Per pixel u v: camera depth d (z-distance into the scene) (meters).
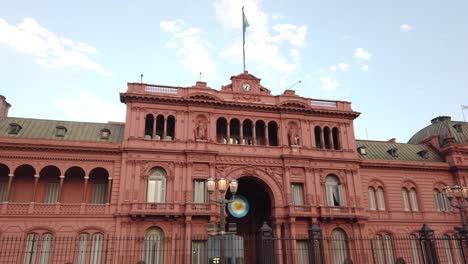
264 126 52.34
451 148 59.06
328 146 54.50
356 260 48.41
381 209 54.09
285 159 50.09
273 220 48.22
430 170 58.16
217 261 28.23
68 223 42.88
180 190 45.78
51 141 44.75
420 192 56.47
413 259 52.19
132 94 48.00
